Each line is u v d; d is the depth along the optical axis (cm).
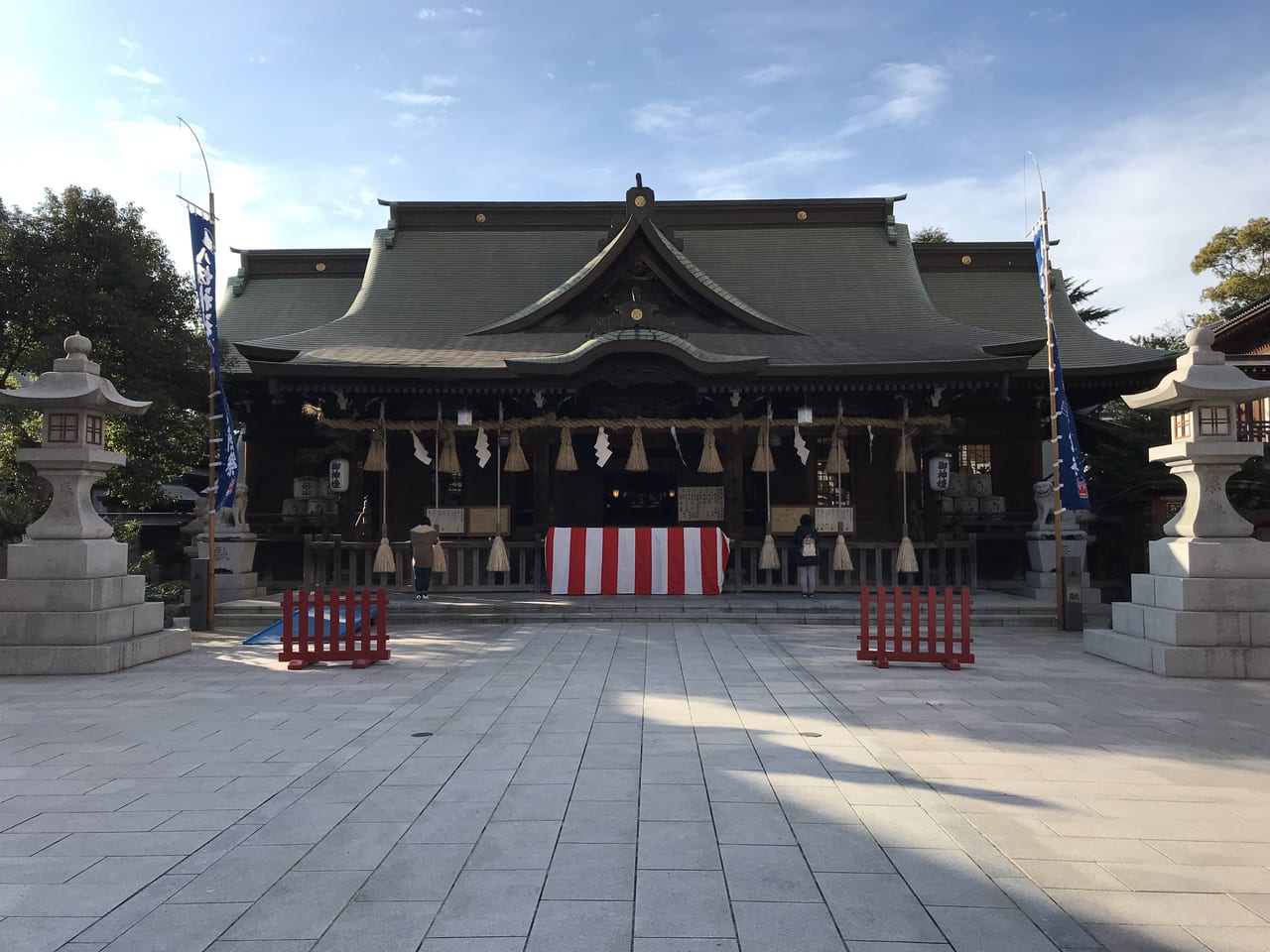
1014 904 382
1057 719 745
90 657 990
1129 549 1952
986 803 520
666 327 1759
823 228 2616
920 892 396
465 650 1163
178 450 1927
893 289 2412
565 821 490
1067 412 1385
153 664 1059
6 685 923
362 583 1808
